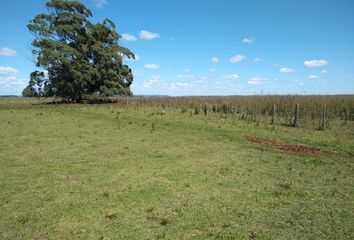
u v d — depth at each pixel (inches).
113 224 249.3
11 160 447.5
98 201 295.4
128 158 465.4
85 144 567.2
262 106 1254.3
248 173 396.5
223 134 700.0
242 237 230.7
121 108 1441.9
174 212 273.3
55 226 245.4
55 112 1189.1
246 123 916.0
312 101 1252.5
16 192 318.0
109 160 452.1
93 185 340.8
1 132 691.4
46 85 1907.0
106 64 1897.1
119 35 1985.7
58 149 522.6
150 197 306.8
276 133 733.3
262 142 616.7
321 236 234.2
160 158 468.4
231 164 439.2
